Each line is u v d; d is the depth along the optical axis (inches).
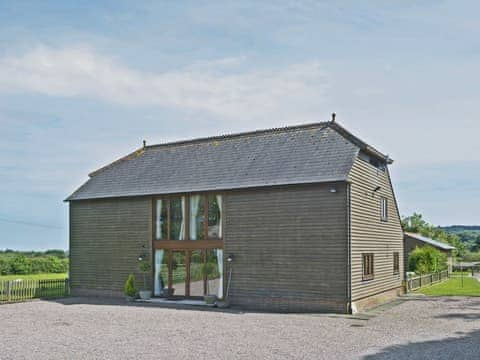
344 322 674.2
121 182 1054.4
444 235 3024.1
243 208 873.5
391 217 1026.7
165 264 959.6
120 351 484.7
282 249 827.4
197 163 994.1
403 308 836.6
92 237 1059.9
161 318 714.8
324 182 788.6
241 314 761.6
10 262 1834.4
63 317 730.8
